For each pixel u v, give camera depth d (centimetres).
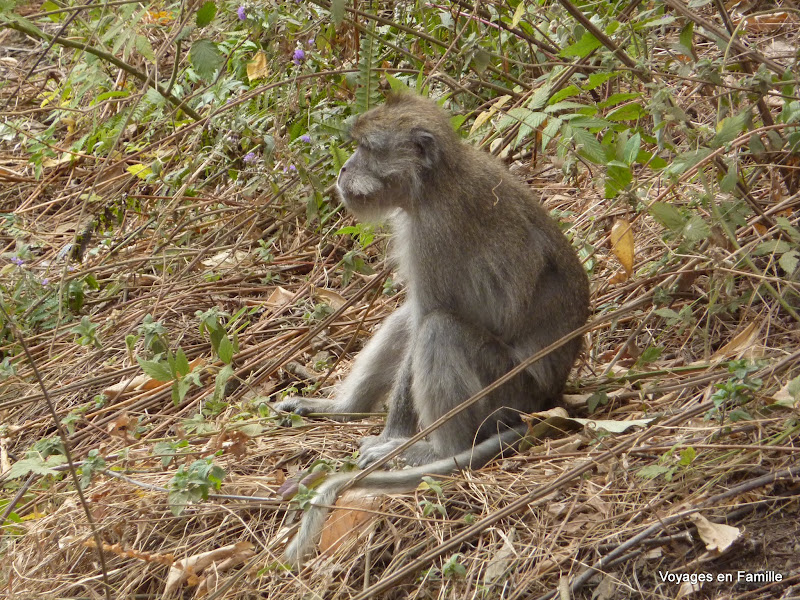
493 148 1228
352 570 845
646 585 746
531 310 1008
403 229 1077
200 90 1462
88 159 1656
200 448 1023
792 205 1075
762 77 995
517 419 1008
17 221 1638
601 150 998
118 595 876
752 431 854
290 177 1397
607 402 1016
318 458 1040
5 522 977
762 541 751
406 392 1029
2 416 1228
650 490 828
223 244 1489
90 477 887
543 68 1368
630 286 1148
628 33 1166
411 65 1475
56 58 1952
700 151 948
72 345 1346
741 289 1111
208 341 1303
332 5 1067
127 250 1531
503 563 789
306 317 1281
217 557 873
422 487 864
